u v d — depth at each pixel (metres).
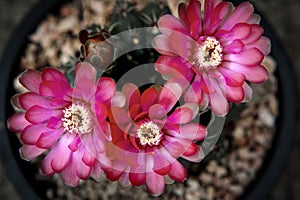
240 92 0.19
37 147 0.19
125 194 0.31
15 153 0.30
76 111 0.18
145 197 0.31
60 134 0.19
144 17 0.25
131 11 0.27
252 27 0.19
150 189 0.18
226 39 0.19
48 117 0.19
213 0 0.19
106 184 0.31
